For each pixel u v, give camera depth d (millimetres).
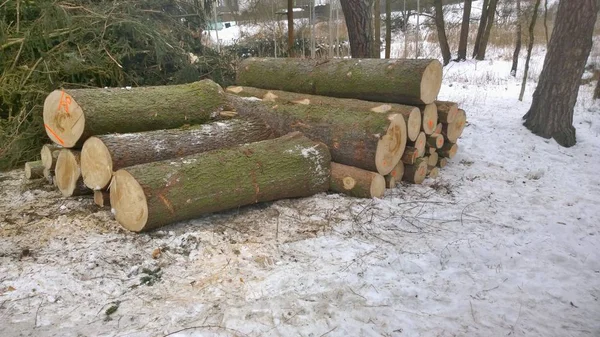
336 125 4906
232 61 9234
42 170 5059
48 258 3398
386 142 4664
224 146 4734
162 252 3541
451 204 4734
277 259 3494
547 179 5648
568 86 6695
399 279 3281
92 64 6336
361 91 5402
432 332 2740
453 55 16688
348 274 3293
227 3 17000
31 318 2758
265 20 15305
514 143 6762
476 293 3160
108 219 4039
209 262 3424
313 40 12711
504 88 10859
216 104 5031
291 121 5312
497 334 2746
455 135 5773
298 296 3020
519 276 3395
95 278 3176
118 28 6762
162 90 4797
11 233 3789
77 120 4191
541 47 16516
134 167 3744
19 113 5789
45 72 5906
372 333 2695
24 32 6137
